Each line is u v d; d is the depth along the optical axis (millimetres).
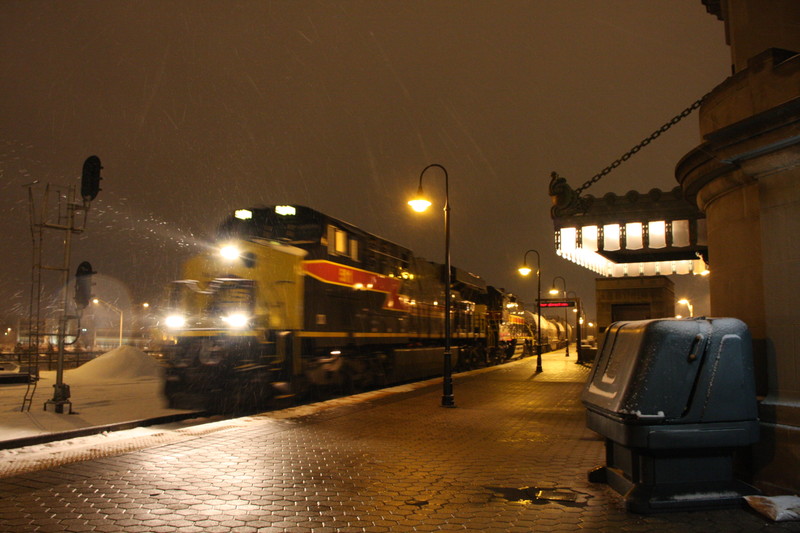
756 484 5621
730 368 5402
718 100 6465
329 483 6531
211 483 6520
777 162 5605
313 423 11031
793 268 5523
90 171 13055
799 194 5492
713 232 6777
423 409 13250
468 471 7086
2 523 5117
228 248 14617
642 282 31484
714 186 6574
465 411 12938
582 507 5512
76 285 13742
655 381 5297
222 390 13773
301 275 14500
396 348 20641
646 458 5367
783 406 5414
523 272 30594
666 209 11508
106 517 5297
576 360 38375
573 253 12914
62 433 10320
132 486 6387
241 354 13688
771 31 6461
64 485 6426
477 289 31328
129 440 9430
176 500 5844
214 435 9664
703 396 5316
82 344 48031
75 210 13000
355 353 17469
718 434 5320
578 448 8609
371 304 18344
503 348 37250
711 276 6809
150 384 20125
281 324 14117
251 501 5816
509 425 10898
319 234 15516
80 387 18922
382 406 13742
